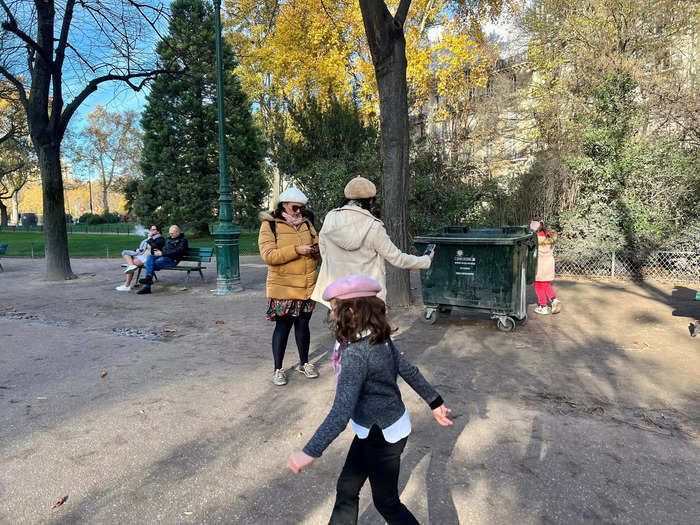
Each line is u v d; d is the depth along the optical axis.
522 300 6.34
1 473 2.88
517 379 4.46
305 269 4.32
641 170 10.41
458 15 19.02
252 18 27.17
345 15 20.48
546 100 17.44
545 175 11.95
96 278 12.28
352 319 1.87
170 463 3.01
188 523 2.41
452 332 6.28
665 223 10.03
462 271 6.44
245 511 2.51
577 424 3.48
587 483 2.71
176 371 4.82
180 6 26.84
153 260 9.90
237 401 4.01
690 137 12.06
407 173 7.95
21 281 11.91
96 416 3.72
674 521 2.36
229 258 9.61
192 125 26.95
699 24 14.02
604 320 6.81
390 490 1.90
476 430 3.41
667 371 4.62
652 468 2.86
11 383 4.48
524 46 18.58
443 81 22.25
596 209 10.87
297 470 1.66
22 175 44.94
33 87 11.42
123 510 2.52
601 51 14.62
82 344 5.89
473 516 2.43
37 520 2.43
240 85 28.44
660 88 12.55
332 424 1.70
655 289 9.19
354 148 15.65
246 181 28.31
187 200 27.14
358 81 23.36
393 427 1.87
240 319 7.26
